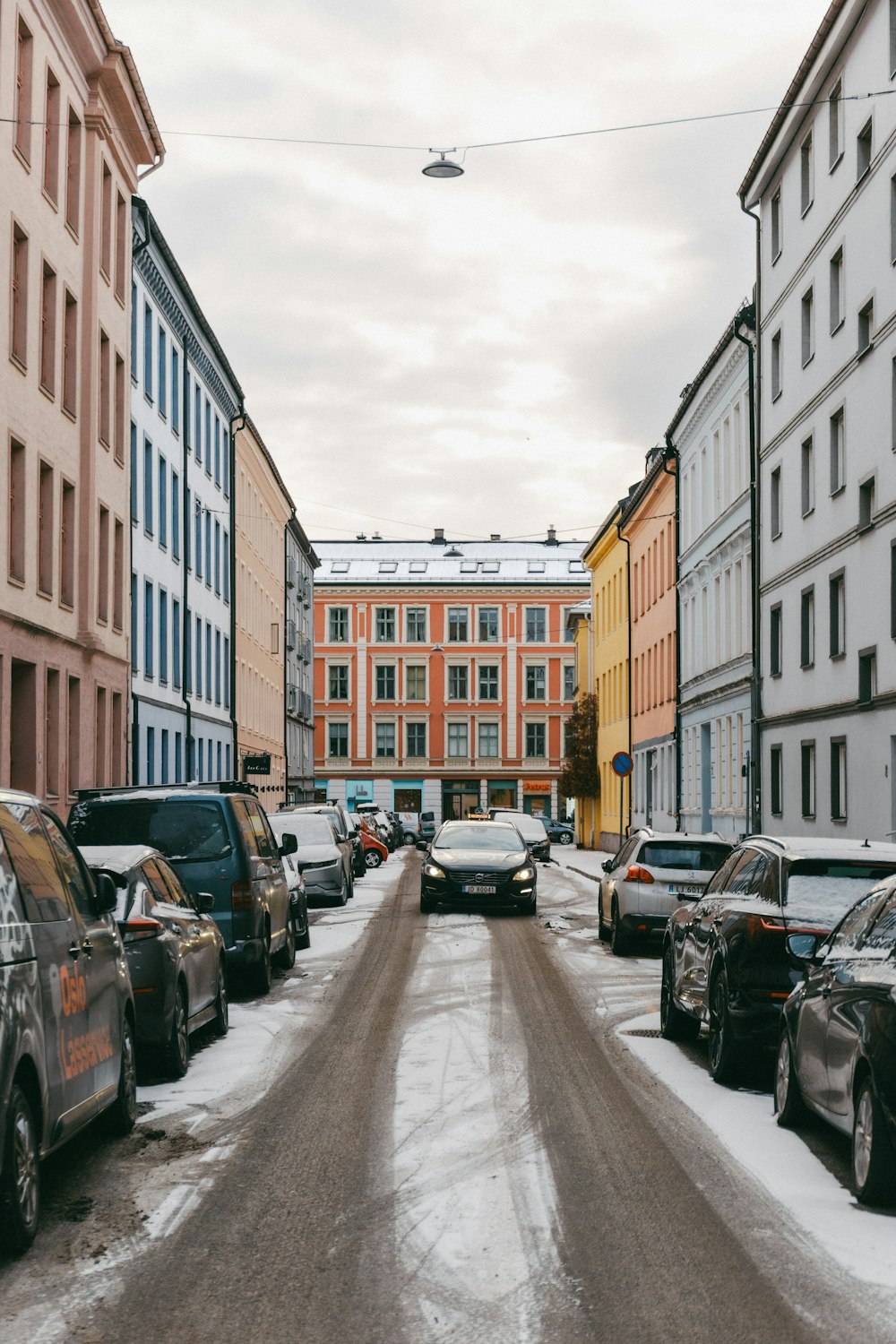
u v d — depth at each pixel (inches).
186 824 607.5
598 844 2992.1
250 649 2390.5
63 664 1159.6
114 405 1346.0
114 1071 338.6
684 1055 480.1
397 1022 546.6
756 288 1560.0
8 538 1028.5
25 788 1081.4
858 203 1185.4
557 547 4089.6
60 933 299.1
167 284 1584.6
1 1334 218.4
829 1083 327.6
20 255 1067.9
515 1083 423.2
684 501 2028.8
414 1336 216.4
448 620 3882.9
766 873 437.4
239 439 2230.6
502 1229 272.8
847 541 1214.9
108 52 1234.6
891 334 1103.0
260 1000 613.0
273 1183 308.5
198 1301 233.1
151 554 1541.6
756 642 1539.1
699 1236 268.5
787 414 1435.8
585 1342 213.8
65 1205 292.4
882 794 1115.3
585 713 3009.4
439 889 1104.2
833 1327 220.5
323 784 3878.0
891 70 1106.7
